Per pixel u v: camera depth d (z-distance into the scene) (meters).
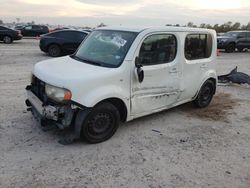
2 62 12.60
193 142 5.18
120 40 5.28
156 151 4.75
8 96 7.20
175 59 5.82
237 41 24.16
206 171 4.25
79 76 4.53
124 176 3.99
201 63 6.51
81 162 4.27
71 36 15.58
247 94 8.84
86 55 5.54
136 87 5.18
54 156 4.39
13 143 4.71
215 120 6.35
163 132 5.52
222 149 4.98
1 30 22.98
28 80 9.14
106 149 4.71
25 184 3.69
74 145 4.77
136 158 4.48
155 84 5.50
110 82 4.79
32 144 4.71
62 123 4.60
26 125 5.41
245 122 6.35
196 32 6.25
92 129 4.77
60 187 3.67
